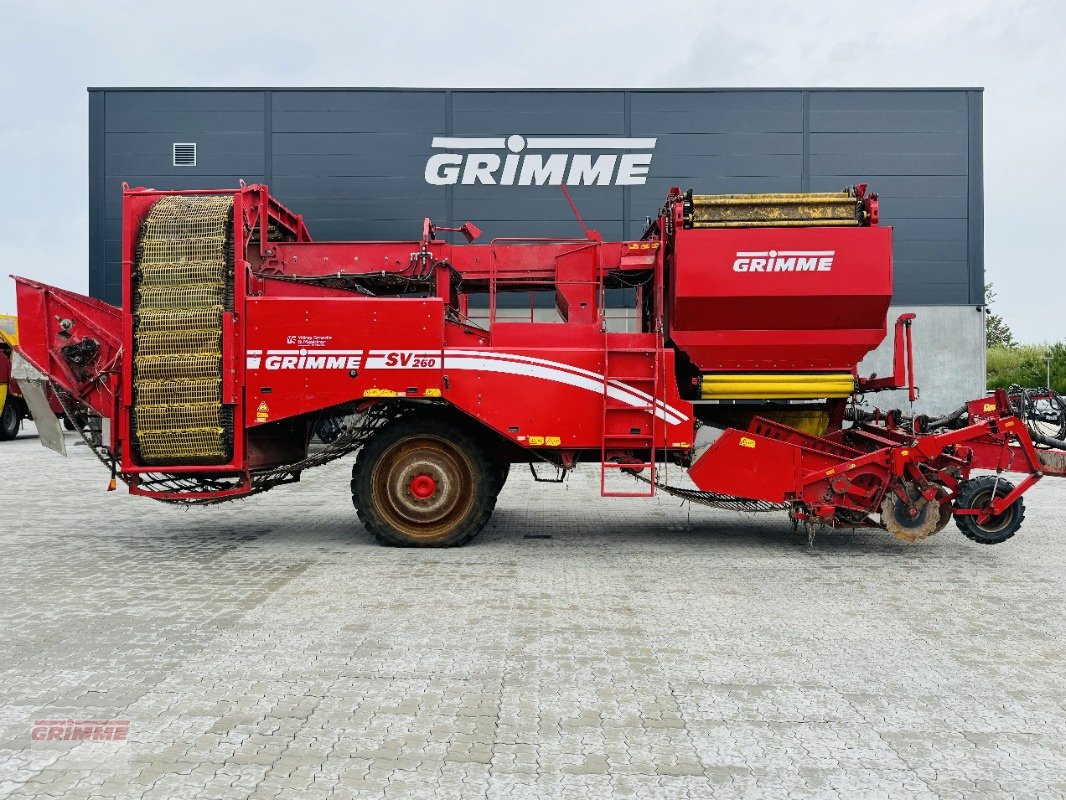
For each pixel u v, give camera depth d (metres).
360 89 16.36
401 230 16.45
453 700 3.59
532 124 16.36
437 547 6.90
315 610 4.98
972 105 16.09
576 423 6.74
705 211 6.91
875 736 3.26
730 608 5.09
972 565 6.34
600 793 2.78
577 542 7.20
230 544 7.07
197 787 2.81
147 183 16.45
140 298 6.62
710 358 6.97
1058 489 11.12
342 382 6.65
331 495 10.42
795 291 6.73
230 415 6.66
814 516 6.70
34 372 6.85
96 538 7.36
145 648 4.27
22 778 2.87
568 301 7.38
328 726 3.32
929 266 16.20
